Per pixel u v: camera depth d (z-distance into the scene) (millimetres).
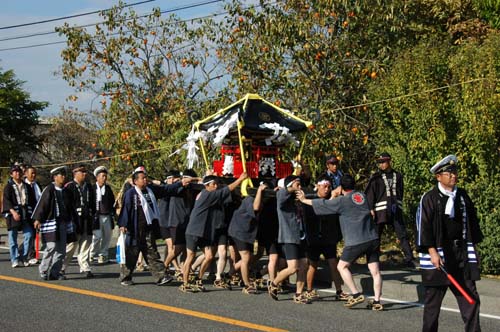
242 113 11156
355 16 14523
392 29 14727
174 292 10398
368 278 10719
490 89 11172
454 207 7168
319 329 8125
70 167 25859
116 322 8398
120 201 13383
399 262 12641
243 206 10352
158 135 18078
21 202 12883
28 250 13000
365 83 14766
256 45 15250
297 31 14570
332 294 10422
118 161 18047
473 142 11664
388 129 13422
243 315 8828
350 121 14781
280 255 10297
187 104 16984
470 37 14578
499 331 8305
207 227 10438
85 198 12234
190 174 11273
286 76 14945
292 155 13594
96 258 14062
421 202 7254
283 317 8750
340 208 9375
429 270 7191
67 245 12023
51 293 10203
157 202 11797
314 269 10000
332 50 14781
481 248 11430
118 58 18891
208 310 9102
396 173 11930
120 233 10945
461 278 7164
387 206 11766
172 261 11938
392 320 8648
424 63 12336
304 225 9867
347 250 9328
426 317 7273
